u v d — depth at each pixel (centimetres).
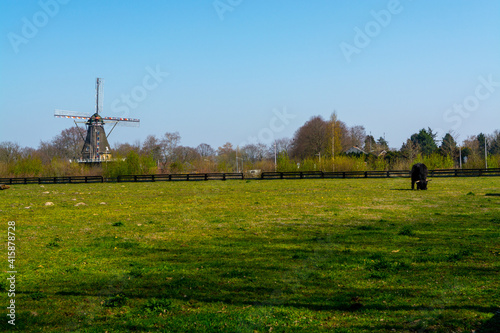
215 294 921
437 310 796
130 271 1118
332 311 809
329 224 1872
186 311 825
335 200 2914
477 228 1652
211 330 731
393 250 1303
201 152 11494
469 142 8706
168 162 9212
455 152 8169
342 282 986
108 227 1905
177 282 1013
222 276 1055
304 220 2012
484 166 6006
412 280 986
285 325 746
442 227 1703
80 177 6356
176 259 1253
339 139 7856
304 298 884
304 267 1124
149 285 995
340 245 1402
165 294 927
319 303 853
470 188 3644
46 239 1611
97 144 8544
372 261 1166
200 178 6256
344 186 4269
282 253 1302
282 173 6034
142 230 1812
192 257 1275
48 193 4122
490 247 1303
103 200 3275
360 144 11894
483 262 1127
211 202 2983
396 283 967
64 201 3219
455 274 1024
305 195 3359
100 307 857
